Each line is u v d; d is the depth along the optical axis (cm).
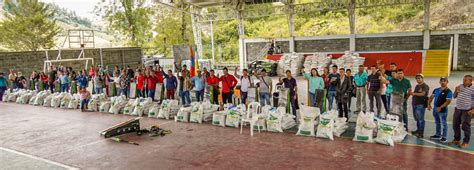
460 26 3666
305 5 2705
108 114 1253
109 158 743
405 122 852
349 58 2269
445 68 2158
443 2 4122
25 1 3934
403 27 4125
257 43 2947
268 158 696
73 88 1595
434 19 4016
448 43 2380
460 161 637
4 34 3719
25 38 3797
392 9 4381
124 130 939
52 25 3984
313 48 2761
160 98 1325
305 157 693
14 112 1384
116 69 1599
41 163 730
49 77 1780
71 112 1327
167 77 1332
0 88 1767
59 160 746
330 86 1003
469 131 708
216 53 5081
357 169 618
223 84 1176
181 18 4691
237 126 961
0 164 733
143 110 1204
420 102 786
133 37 4575
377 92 966
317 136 827
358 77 1030
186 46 2536
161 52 4659
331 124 816
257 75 1150
